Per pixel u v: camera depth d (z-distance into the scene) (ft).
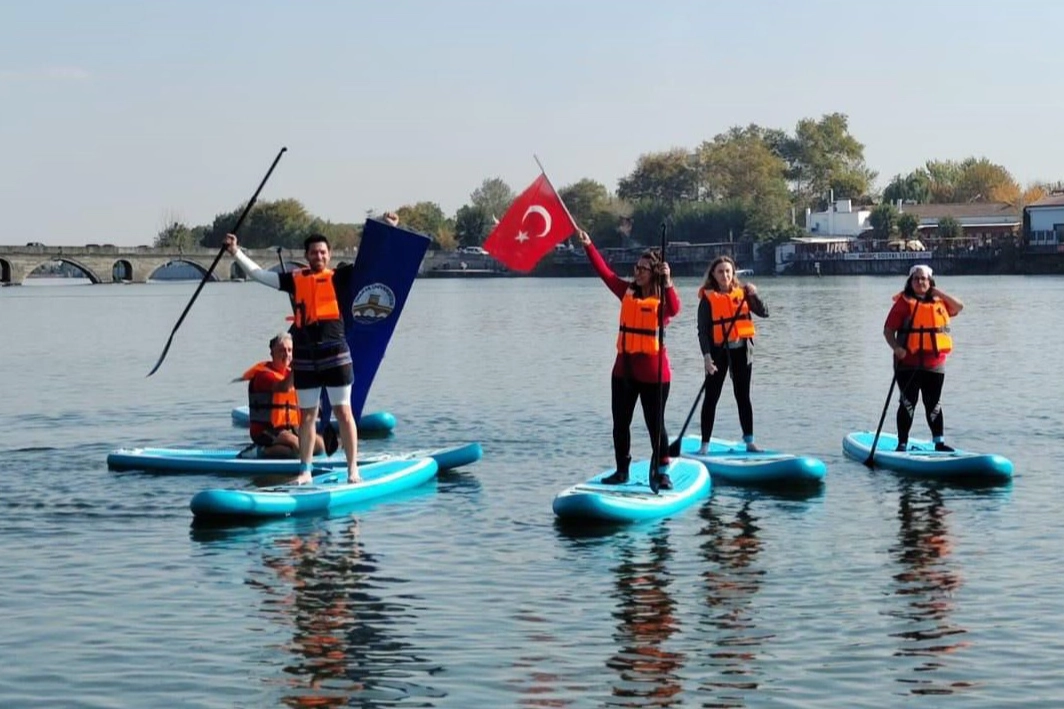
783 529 46.70
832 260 503.61
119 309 279.69
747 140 621.72
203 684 31.68
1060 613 36.06
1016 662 32.35
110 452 66.44
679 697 30.50
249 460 58.80
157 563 42.93
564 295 342.23
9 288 475.72
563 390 95.71
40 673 32.48
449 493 54.44
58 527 48.39
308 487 51.47
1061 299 241.76
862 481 55.67
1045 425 72.38
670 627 35.50
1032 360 112.88
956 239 500.74
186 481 57.31
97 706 30.40
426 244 61.21
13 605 38.24
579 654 33.45
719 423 75.87
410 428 75.51
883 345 136.15
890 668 32.09
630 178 628.28
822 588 39.01
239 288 489.26
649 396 50.44
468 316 225.15
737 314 58.65
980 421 74.49
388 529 47.57
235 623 36.35
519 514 50.01
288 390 59.93
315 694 30.99
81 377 113.29
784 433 71.56
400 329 184.44
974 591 38.40
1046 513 48.73
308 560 43.14
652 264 49.88
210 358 135.23
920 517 48.37
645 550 43.91
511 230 51.93
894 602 37.42
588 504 47.29
